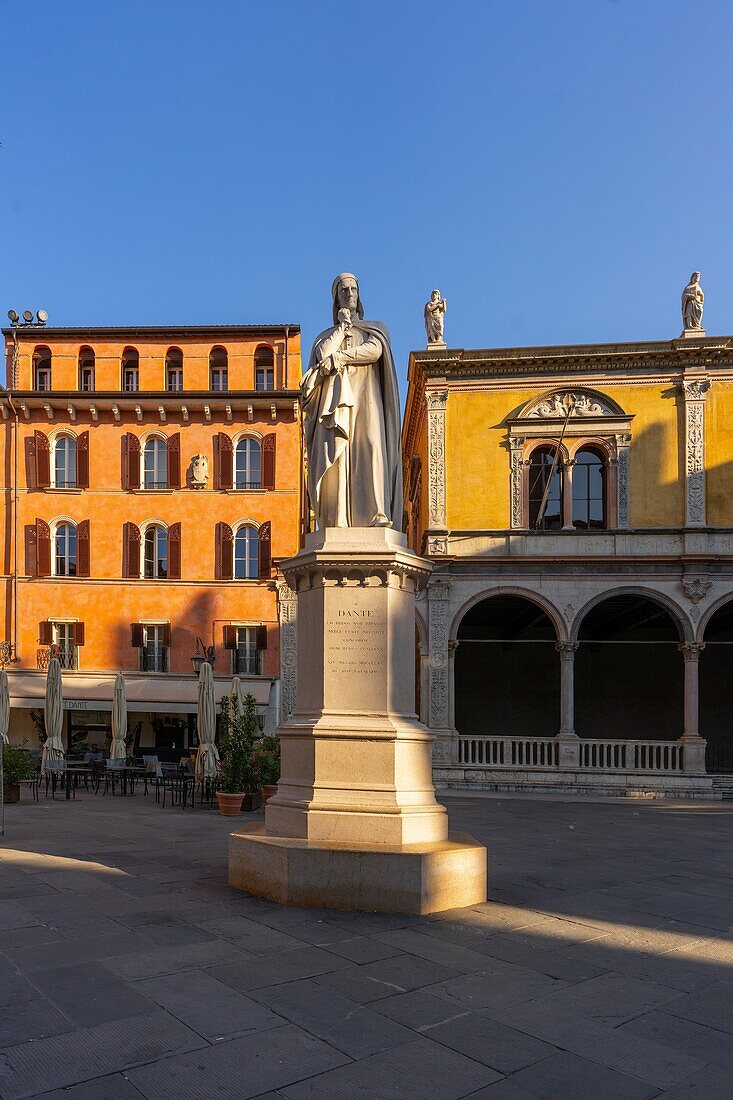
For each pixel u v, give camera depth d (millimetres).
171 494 37094
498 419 30188
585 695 37000
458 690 37531
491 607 32750
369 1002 5391
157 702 34812
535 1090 4293
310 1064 4500
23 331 39125
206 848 11594
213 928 6914
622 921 7883
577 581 29125
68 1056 4516
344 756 8055
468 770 28281
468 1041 4863
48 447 37406
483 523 29812
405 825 7863
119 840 12477
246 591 36438
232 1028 4922
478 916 7625
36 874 9266
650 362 29625
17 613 36500
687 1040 4992
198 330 39219
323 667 8273
